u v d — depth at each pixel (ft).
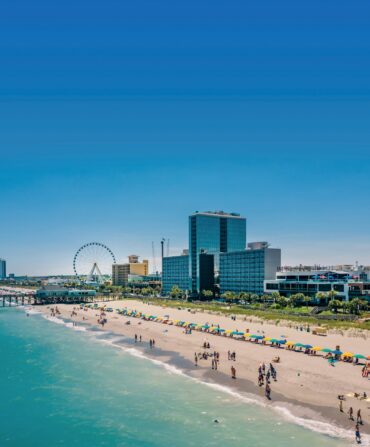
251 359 278.05
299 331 369.30
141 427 182.80
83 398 224.33
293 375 235.40
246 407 194.29
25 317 641.81
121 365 290.35
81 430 184.34
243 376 241.35
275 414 183.93
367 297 543.80
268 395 207.00
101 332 454.81
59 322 563.48
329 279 581.12
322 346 299.58
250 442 160.04
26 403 219.61
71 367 291.38
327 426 168.14
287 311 523.29
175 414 193.06
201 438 167.43
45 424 192.44
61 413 204.44
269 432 167.02
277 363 262.88
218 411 192.24
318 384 217.15
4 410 210.59
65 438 177.78
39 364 302.86
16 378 265.54
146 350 335.26
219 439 164.86
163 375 257.96
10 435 182.19
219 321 465.06
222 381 235.81
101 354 333.01
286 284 631.15
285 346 310.24
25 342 400.26
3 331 483.10
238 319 473.67
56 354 338.75
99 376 264.93
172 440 168.25
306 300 555.28
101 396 225.97
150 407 204.03
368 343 305.53
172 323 467.93
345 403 189.16
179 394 219.82
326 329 369.30
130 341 384.47
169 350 327.88
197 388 227.40
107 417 196.65
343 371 238.48
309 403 192.34
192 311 575.79
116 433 178.91
